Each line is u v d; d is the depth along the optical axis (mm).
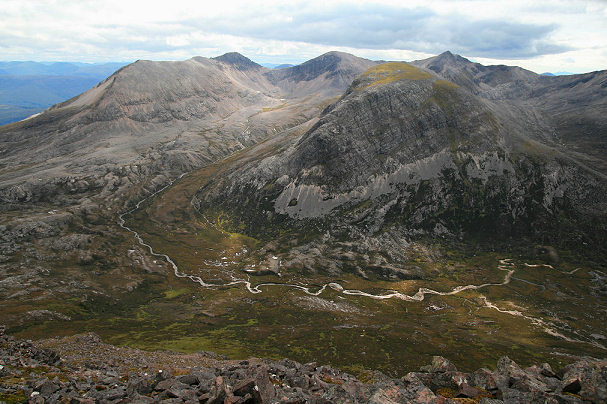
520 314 167000
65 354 78312
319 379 43938
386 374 107438
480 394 33625
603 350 132500
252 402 31109
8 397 32094
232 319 160375
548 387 32250
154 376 39906
